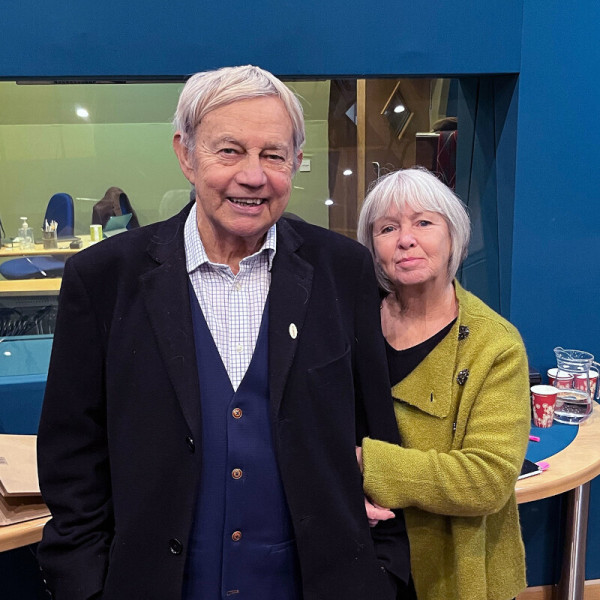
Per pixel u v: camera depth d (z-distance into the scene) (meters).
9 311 2.09
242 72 0.93
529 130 1.88
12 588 2.03
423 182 1.19
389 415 1.15
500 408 1.13
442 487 1.10
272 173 0.94
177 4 1.64
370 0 1.71
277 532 1.04
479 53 1.80
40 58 1.62
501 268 2.05
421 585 1.26
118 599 1.00
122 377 0.99
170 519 0.99
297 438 1.01
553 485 1.63
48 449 1.07
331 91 2.02
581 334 2.07
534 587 2.28
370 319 1.12
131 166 2.08
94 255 1.02
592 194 1.96
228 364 1.01
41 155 2.00
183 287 1.01
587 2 1.82
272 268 1.04
